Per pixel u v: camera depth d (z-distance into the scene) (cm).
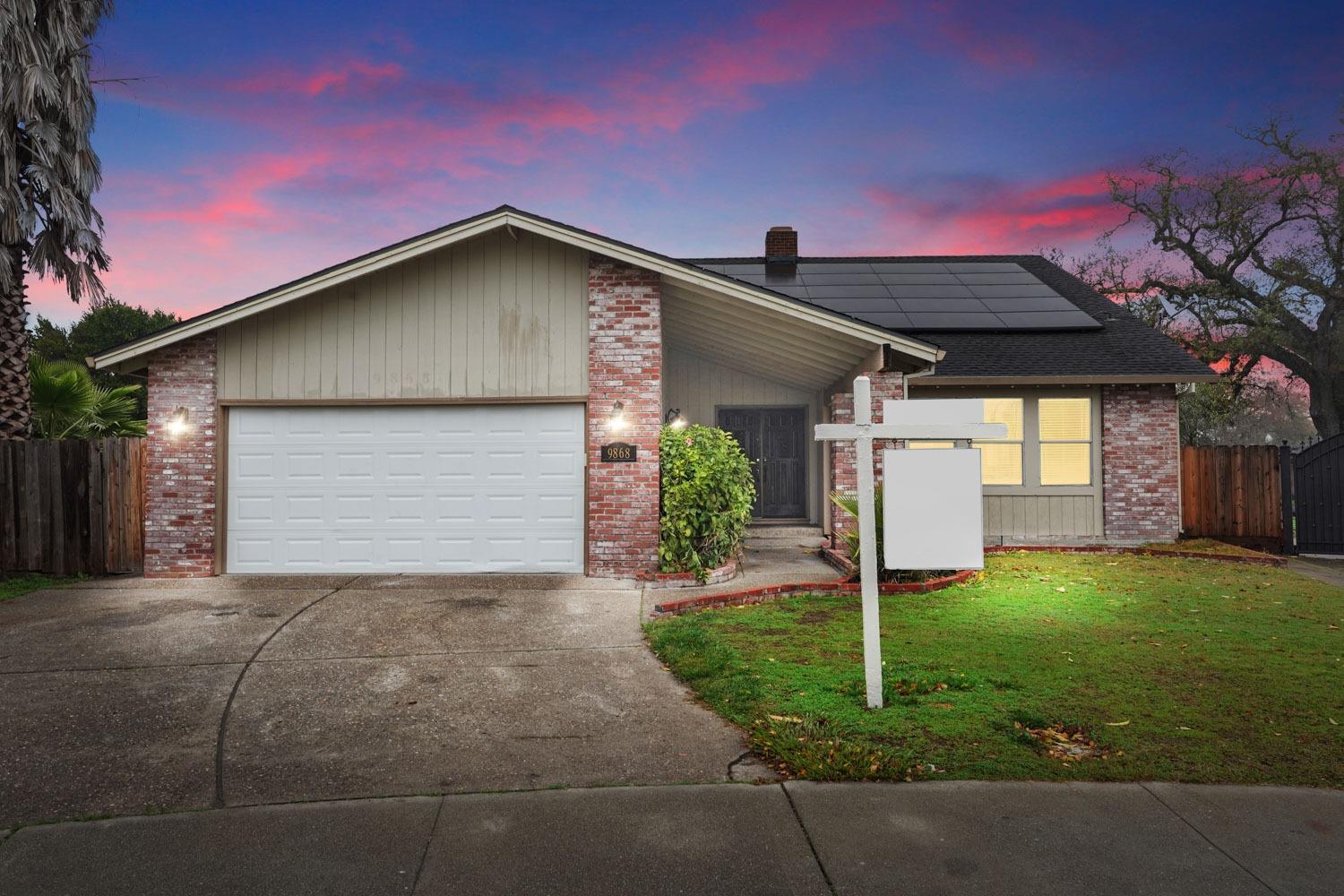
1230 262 3150
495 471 1025
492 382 1011
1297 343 3162
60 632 736
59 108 1166
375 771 440
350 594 897
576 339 1009
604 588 933
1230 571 1085
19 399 1137
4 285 1122
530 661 646
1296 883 319
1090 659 636
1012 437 1386
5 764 451
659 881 326
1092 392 1384
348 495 1025
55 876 332
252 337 1014
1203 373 1312
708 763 445
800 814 379
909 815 377
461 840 359
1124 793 398
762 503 1573
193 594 902
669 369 1556
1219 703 530
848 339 1045
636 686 584
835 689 559
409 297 1015
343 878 329
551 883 325
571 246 1009
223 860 344
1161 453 1366
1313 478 1252
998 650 661
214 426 1013
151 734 496
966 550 512
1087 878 323
